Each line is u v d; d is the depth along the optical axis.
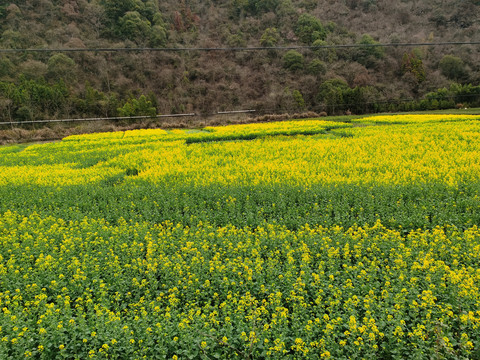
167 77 70.12
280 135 29.39
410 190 11.81
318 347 5.18
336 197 11.95
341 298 6.32
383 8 88.19
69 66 65.38
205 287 6.95
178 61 73.25
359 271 7.19
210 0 89.06
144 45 74.38
